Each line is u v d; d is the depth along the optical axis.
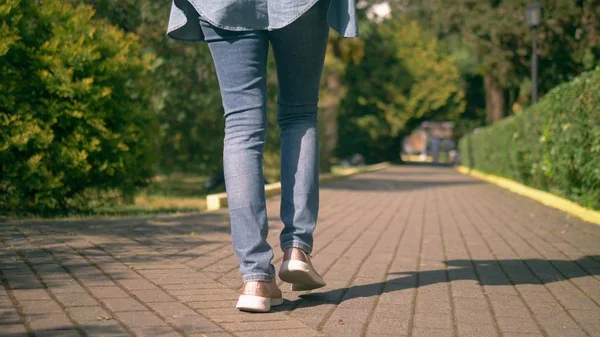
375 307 3.74
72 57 8.32
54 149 8.26
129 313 3.32
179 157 16.83
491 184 20.73
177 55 14.36
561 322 3.53
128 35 9.68
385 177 26.55
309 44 3.61
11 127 7.87
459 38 26.67
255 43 3.48
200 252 5.44
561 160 11.07
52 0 8.45
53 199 8.25
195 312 3.42
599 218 8.61
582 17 21.83
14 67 8.20
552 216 9.85
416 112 53.31
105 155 8.79
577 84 9.78
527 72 24.50
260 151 3.55
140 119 9.45
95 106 8.63
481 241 6.87
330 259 5.45
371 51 51.97
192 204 12.40
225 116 3.59
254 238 3.49
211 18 3.37
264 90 3.57
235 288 4.08
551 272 5.02
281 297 3.66
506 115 38.06
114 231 6.52
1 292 3.62
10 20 7.92
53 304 3.41
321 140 25.95
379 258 5.57
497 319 3.56
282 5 3.38
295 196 3.70
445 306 3.82
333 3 3.50
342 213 10.06
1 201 8.19
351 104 51.47
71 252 5.06
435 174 30.88
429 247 6.35
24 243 5.40
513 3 22.59
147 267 4.62
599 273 4.99
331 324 3.33
